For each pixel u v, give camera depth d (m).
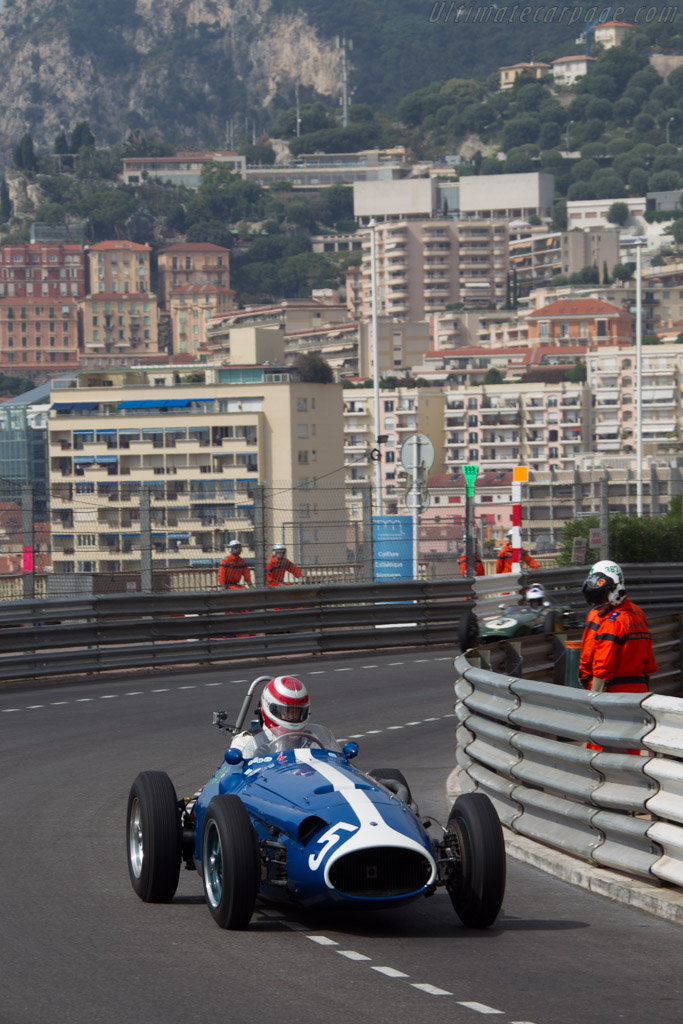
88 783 17.12
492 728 14.70
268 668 29.73
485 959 9.68
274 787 10.55
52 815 15.22
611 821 11.91
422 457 36.09
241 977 9.20
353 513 35.75
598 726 12.26
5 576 29.12
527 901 11.53
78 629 27.89
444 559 38.97
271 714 11.30
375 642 32.75
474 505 36.62
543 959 9.68
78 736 20.94
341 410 153.25
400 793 11.11
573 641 18.92
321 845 9.74
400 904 9.82
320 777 10.51
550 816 13.24
